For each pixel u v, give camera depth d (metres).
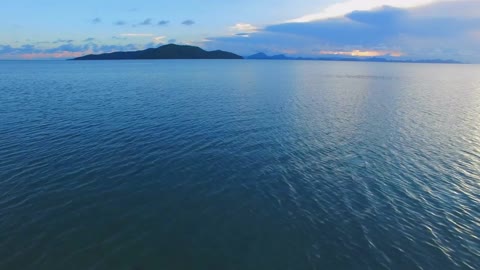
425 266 16.33
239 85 95.06
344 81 118.62
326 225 19.64
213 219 20.09
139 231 18.64
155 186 24.27
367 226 19.62
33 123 41.50
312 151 33.06
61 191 22.92
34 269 15.31
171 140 35.47
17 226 18.50
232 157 30.77
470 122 47.38
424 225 19.84
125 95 69.38
